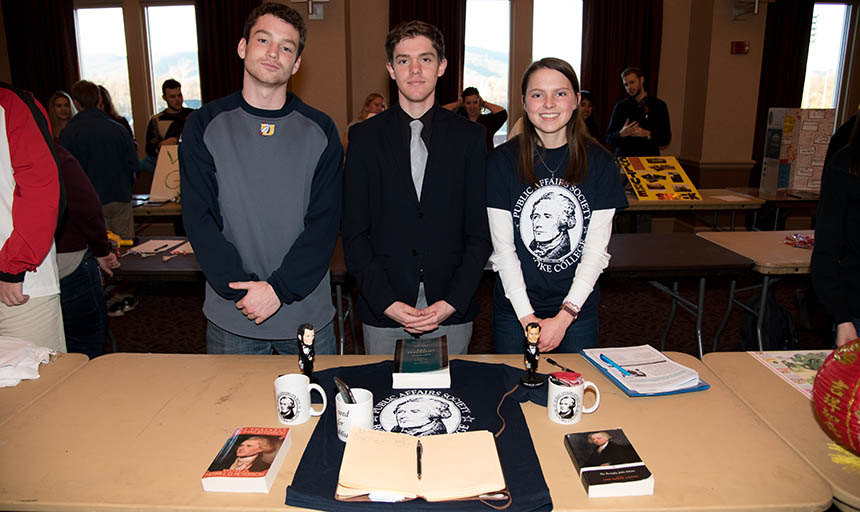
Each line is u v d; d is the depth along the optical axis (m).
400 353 1.41
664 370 1.40
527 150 1.68
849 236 1.55
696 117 5.97
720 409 1.26
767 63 5.88
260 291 1.50
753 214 4.36
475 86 6.29
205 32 5.78
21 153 1.59
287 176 1.59
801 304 3.49
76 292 2.31
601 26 5.82
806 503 0.96
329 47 5.60
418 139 1.71
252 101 1.58
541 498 0.95
